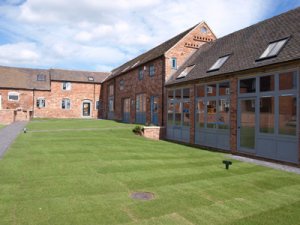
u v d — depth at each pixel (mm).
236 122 11891
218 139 13086
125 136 16594
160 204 5348
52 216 4648
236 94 11875
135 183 6711
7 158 9148
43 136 15109
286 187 6707
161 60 20125
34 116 35281
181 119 16484
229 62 13234
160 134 18172
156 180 7039
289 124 9445
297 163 9117
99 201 5410
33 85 35688
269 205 5449
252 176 7754
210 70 14031
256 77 10852
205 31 21328
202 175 7715
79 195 5723
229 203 5516
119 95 30828
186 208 5188
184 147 13539
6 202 5219
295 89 9188
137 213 4879
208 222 4594
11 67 37156
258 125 10734
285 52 10008
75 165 8430
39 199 5422
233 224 4539
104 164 8703
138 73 24828
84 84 38125
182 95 16438
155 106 21016
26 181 6598
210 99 13727
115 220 4559
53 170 7715
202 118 14367
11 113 25438
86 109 38344
